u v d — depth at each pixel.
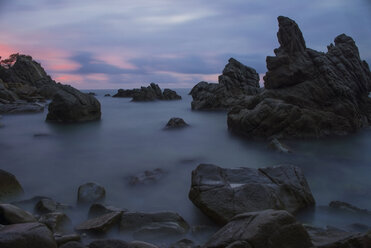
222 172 7.76
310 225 5.96
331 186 9.02
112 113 32.03
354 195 8.30
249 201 6.43
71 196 8.24
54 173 10.45
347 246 4.03
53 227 5.41
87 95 25.72
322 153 13.24
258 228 3.92
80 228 5.73
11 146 14.98
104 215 6.18
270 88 20.78
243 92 40.56
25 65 63.84
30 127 20.97
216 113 32.53
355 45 21.86
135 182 9.29
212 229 6.11
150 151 14.13
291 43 20.45
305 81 19.55
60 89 24.62
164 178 9.80
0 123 21.77
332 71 19.50
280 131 16.58
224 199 6.50
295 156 12.73
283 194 7.13
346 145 14.86
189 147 15.05
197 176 7.45
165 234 5.64
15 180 7.92
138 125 22.92
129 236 5.64
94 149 14.55
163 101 54.16
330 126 17.77
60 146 15.12
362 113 20.95
